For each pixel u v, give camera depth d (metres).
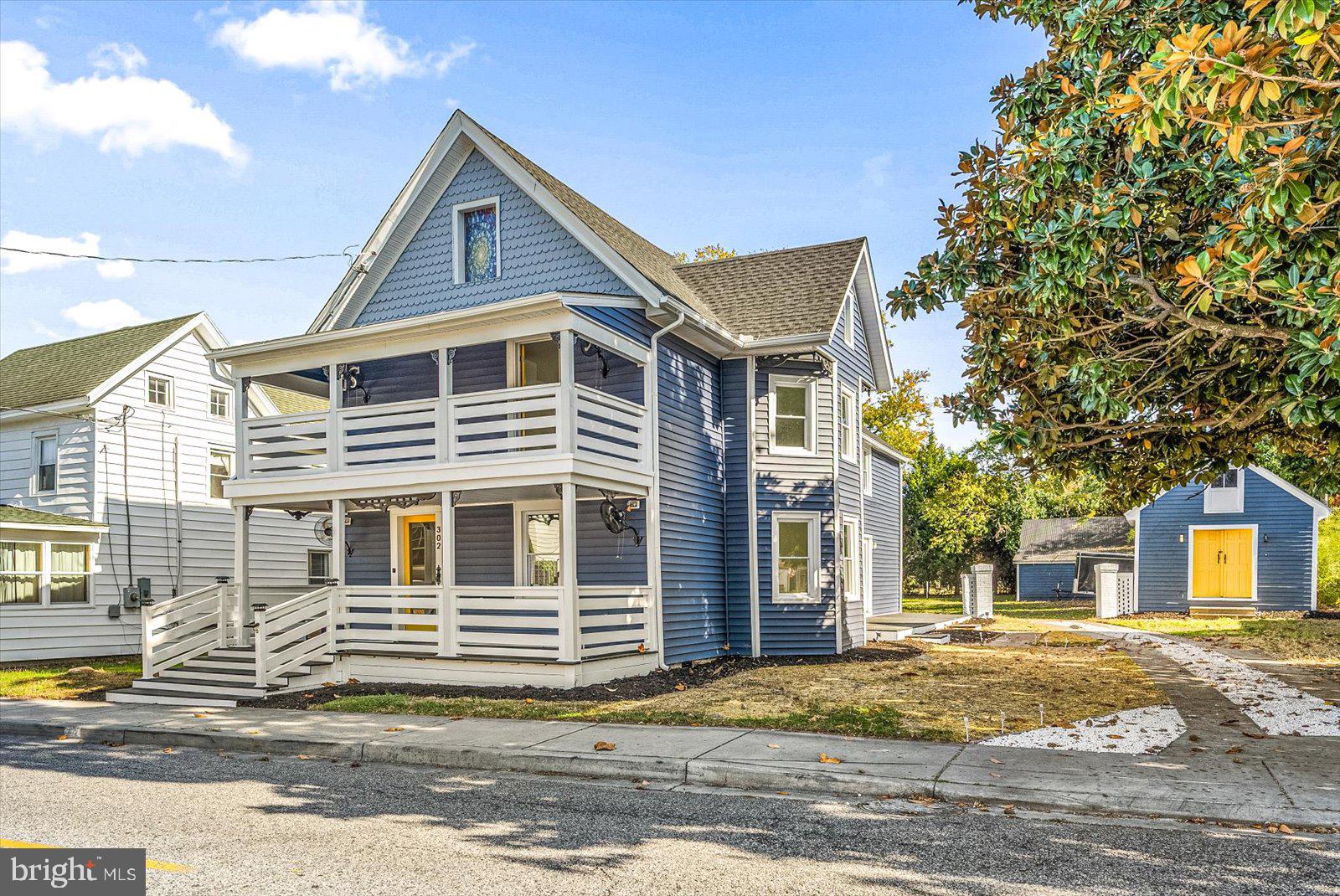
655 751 9.41
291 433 16.00
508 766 9.46
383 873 5.89
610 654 14.46
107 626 21.20
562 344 13.93
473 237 17.69
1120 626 25.50
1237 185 9.05
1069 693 12.87
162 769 9.46
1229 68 6.88
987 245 10.85
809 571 18.55
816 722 10.90
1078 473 12.41
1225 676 14.37
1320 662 16.23
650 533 15.73
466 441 16.20
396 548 18.08
